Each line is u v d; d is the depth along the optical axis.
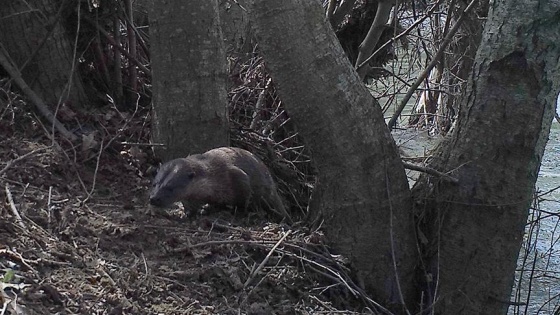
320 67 5.66
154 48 6.54
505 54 5.79
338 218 5.98
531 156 5.87
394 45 9.21
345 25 9.51
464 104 6.07
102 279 4.79
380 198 5.90
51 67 7.17
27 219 5.19
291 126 8.07
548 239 9.48
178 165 5.97
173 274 5.14
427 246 6.17
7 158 6.11
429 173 6.04
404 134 11.23
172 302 4.88
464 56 9.64
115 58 7.69
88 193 5.97
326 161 5.89
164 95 6.59
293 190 7.48
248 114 8.06
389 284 6.04
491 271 6.02
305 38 5.61
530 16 5.68
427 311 6.01
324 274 5.74
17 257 4.65
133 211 5.93
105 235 5.38
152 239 5.50
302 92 5.70
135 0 8.96
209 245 5.55
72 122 6.95
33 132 6.62
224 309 5.00
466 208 5.95
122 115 7.21
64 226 5.30
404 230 6.03
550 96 5.82
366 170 5.85
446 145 6.21
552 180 11.55
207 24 6.49
